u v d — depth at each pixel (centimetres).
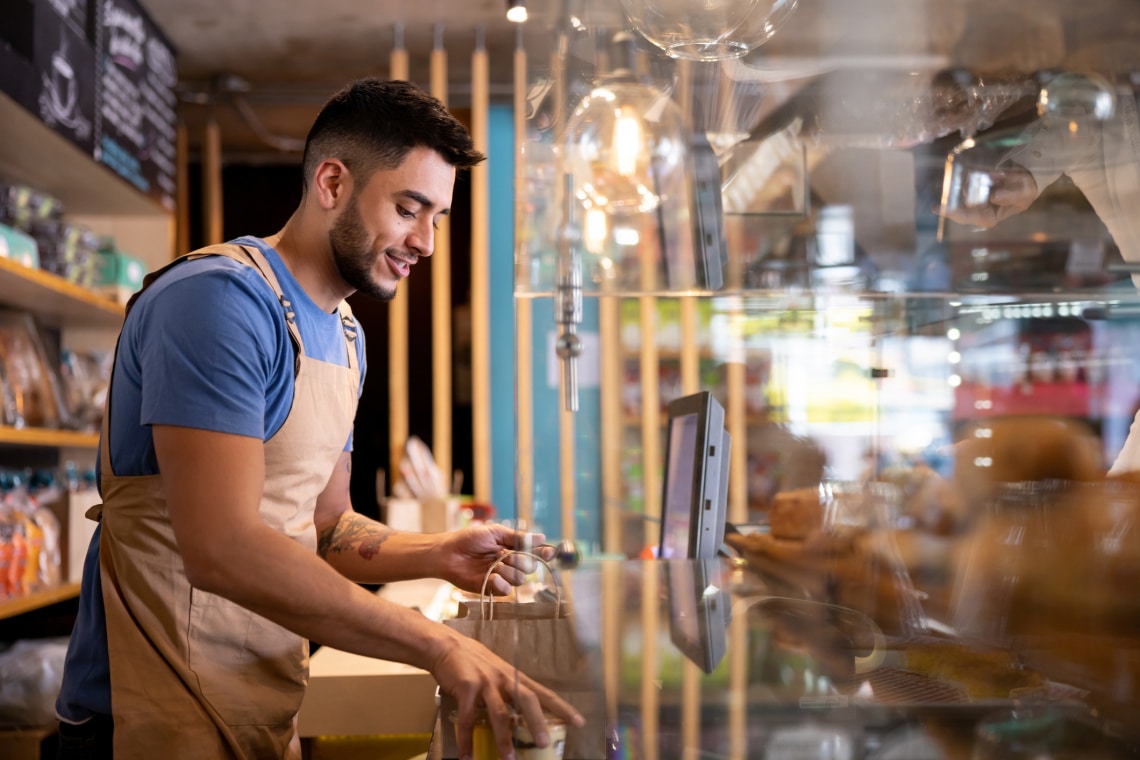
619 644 74
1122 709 63
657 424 114
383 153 130
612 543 115
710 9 85
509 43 397
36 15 262
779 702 66
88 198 345
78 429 304
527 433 100
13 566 248
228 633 124
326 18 370
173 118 384
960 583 72
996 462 72
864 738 62
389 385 468
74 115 286
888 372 98
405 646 93
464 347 456
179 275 116
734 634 75
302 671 132
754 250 103
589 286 106
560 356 103
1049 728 64
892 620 75
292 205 480
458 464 452
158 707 121
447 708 76
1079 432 73
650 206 103
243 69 417
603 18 94
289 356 125
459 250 457
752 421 105
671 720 63
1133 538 65
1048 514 68
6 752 238
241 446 109
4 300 290
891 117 92
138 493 122
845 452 101
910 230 94
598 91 97
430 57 410
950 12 83
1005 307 89
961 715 64
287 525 130
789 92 93
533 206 101
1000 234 89
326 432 135
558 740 66
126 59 332
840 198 97
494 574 119
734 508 104
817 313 102
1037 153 86
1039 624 67
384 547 148
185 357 109
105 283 323
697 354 108
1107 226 85
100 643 126
